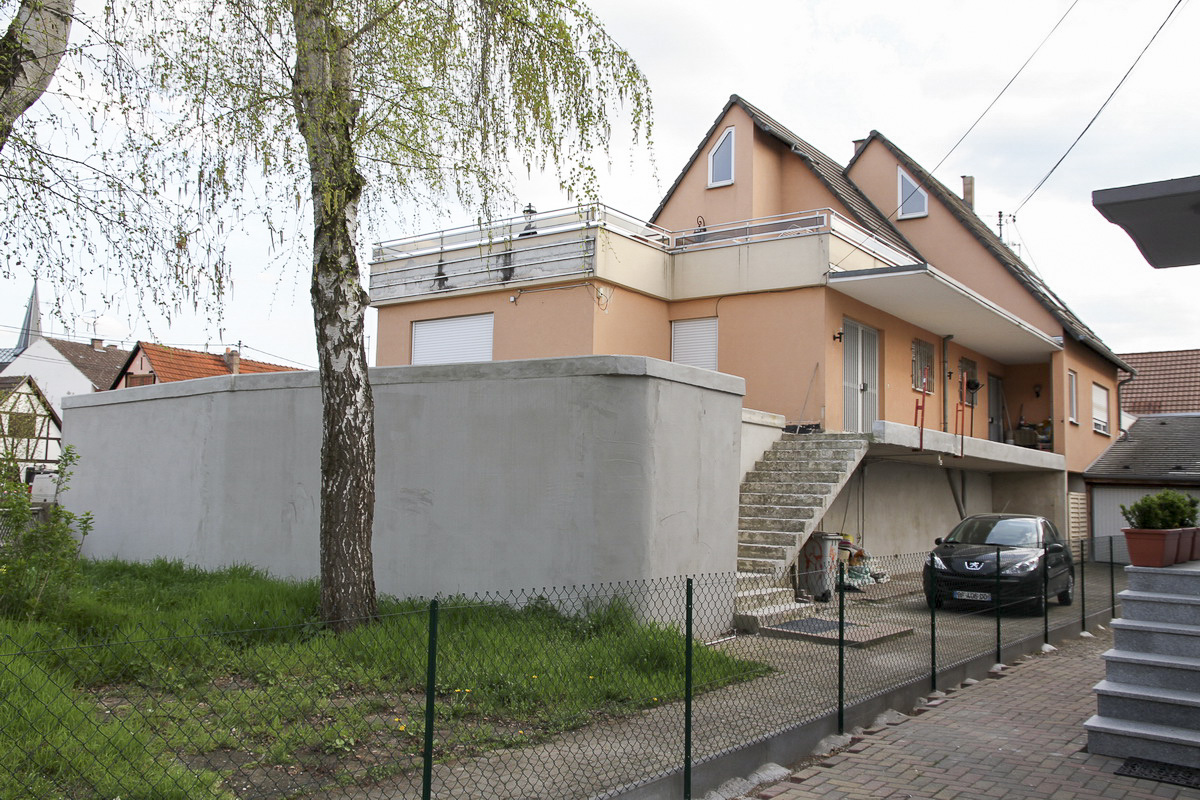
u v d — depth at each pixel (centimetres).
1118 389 2773
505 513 964
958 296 1591
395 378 1052
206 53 707
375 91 775
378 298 1834
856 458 1309
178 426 1291
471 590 972
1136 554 711
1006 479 2194
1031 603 1191
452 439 1007
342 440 801
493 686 623
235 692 553
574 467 929
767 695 702
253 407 1191
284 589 955
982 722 718
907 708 769
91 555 1409
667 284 1675
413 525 1022
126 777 428
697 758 538
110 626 732
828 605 901
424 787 410
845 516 1520
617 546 898
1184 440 2545
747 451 1366
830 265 1519
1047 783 565
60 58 651
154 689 552
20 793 402
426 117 805
